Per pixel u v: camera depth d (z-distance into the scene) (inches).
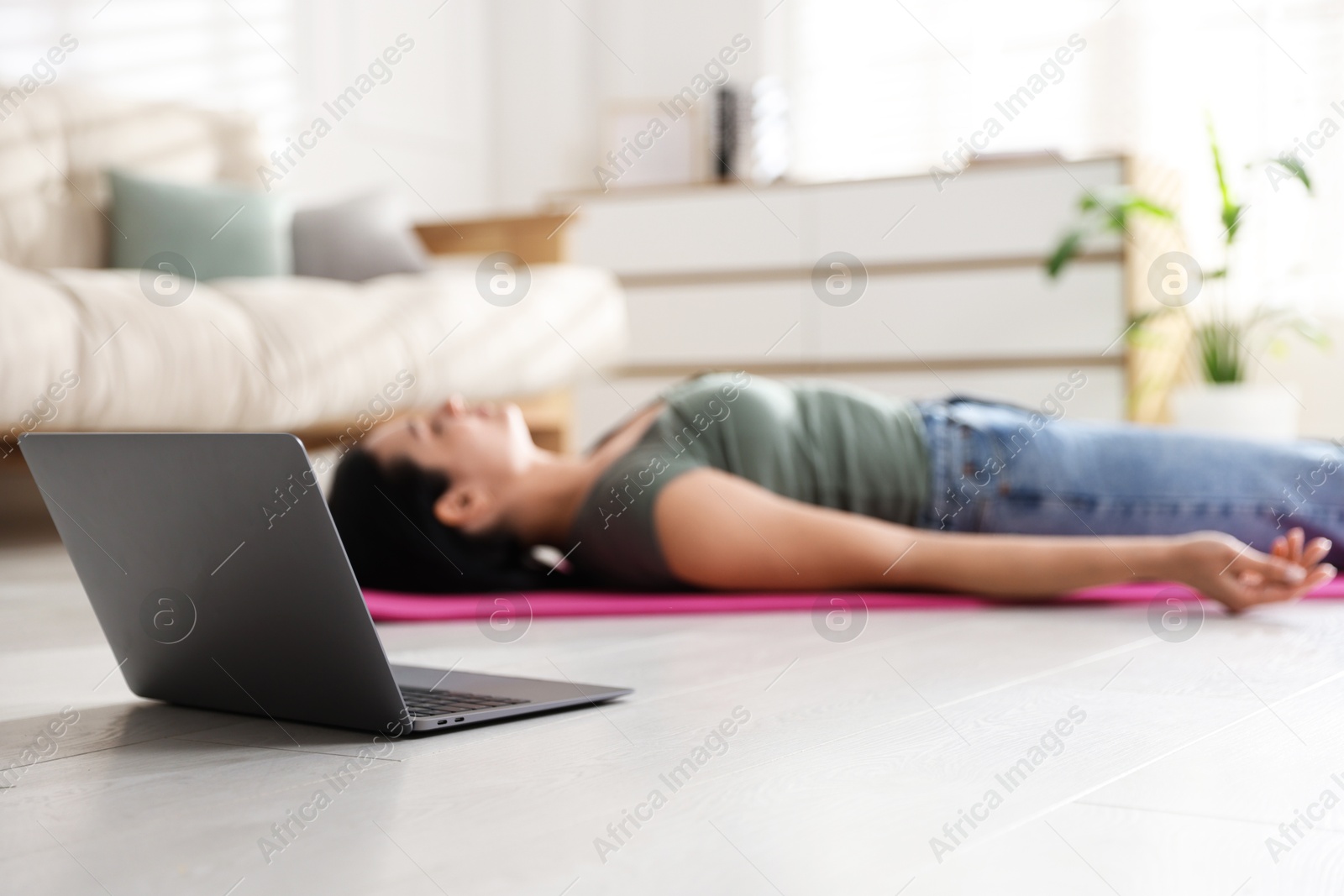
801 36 168.9
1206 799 24.7
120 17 121.5
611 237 158.4
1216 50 147.5
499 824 23.6
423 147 164.6
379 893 19.8
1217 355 133.0
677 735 31.2
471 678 38.8
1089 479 62.2
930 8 162.7
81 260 109.0
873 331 148.3
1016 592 55.0
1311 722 31.5
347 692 31.5
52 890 20.2
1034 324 141.6
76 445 32.9
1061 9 155.6
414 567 61.4
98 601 35.6
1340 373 143.2
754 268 153.0
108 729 32.8
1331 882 20.0
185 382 83.3
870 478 62.8
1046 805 24.4
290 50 142.9
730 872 20.7
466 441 61.3
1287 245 144.4
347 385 95.7
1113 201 128.1
